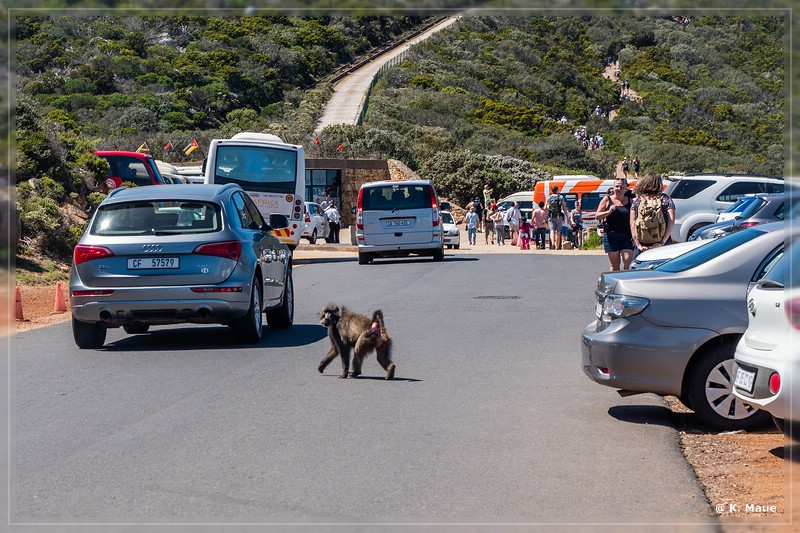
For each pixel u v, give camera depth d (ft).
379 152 282.56
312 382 41.04
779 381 25.59
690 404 33.45
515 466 28.09
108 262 49.19
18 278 87.40
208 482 26.61
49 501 25.04
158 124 294.05
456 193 276.00
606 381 34.06
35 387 40.45
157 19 390.01
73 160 119.44
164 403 36.96
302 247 150.20
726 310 32.99
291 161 114.73
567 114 382.63
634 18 458.09
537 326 57.52
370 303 70.64
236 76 349.61
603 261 109.60
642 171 295.48
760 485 26.63
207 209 50.85
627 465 28.19
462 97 377.71
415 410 35.53
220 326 60.80
